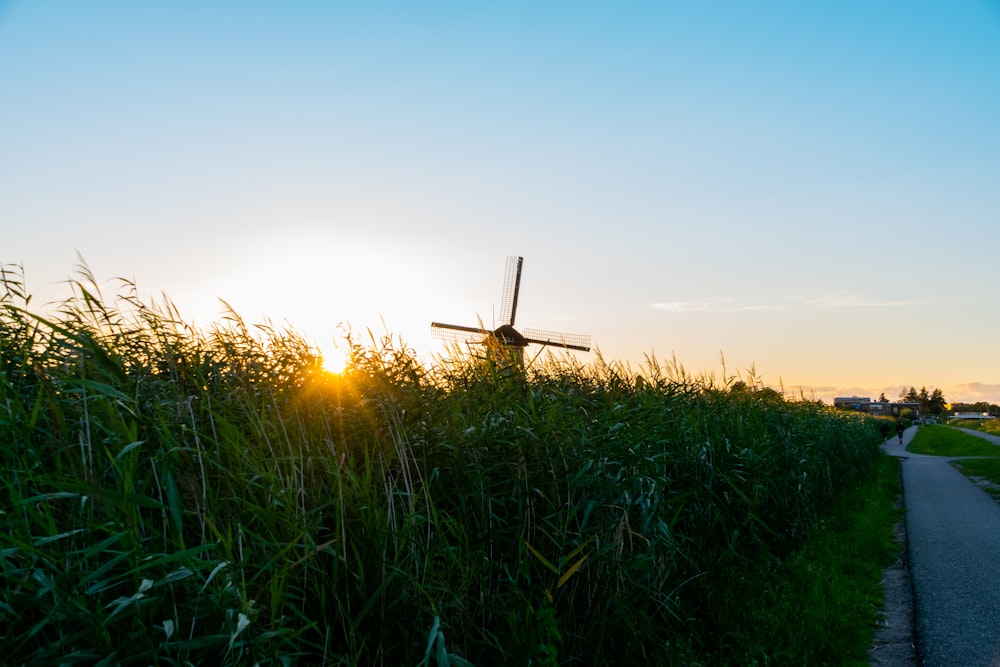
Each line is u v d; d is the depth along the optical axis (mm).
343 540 4301
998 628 7652
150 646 3285
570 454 6145
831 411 25875
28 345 4609
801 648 6770
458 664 4020
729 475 9203
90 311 4867
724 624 7074
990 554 11523
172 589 3562
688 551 7871
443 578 4738
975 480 24359
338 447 5285
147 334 5430
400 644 4430
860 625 7801
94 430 4207
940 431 85812
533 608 5273
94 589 3340
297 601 4305
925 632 7602
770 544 10727
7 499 3754
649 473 7203
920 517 15844
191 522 4188
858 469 25109
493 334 7574
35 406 3752
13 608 3271
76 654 3145
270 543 4027
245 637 3525
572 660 5523
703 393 11055
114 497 3443
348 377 5957
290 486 4359
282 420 5008
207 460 4246
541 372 7941
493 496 5617
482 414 6406
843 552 11141
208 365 5566
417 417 5871
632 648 5734
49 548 3555
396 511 5016
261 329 6426
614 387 9039
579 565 5223
